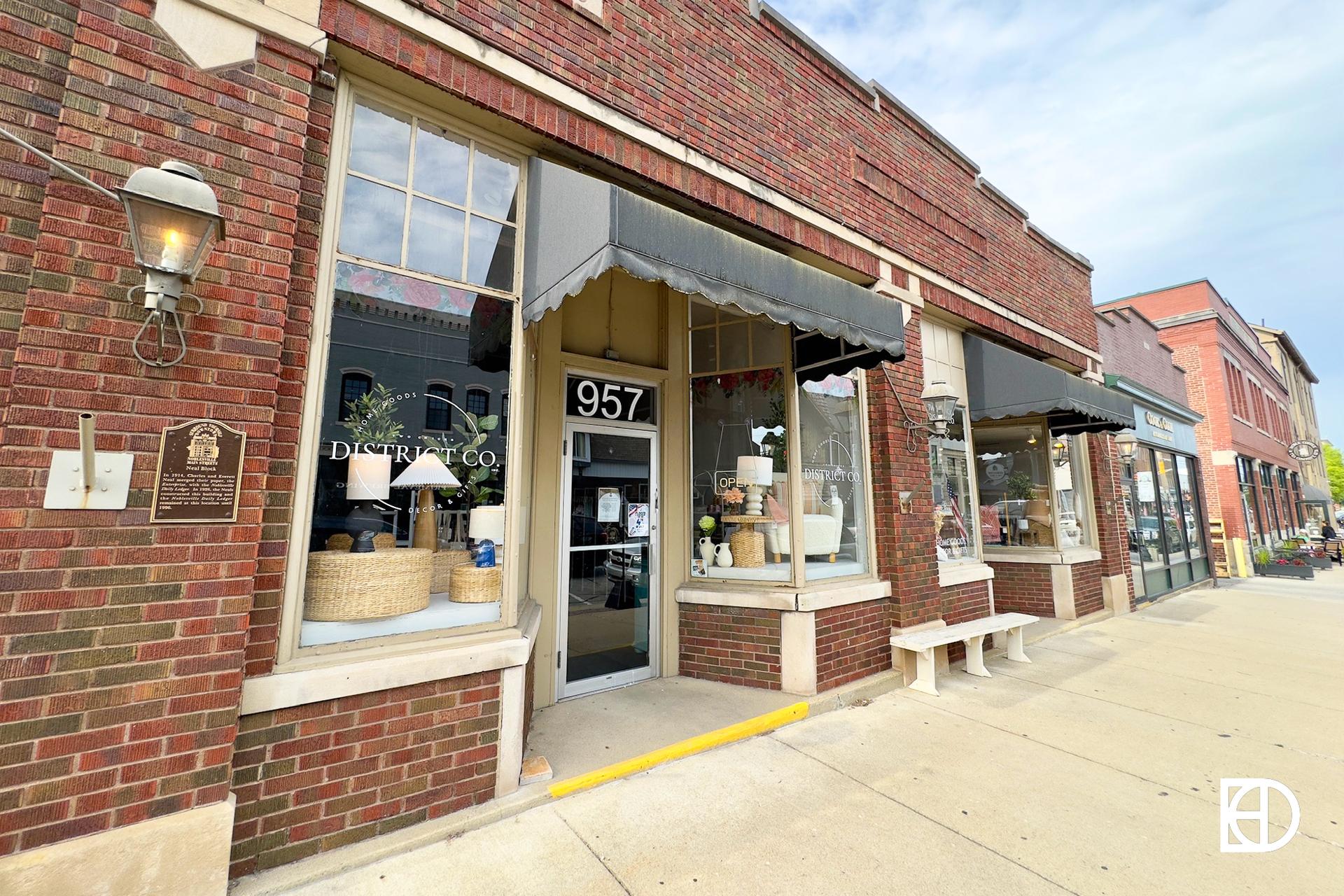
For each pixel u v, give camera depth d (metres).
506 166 3.65
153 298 2.13
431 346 3.27
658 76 4.16
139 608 2.18
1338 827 3.06
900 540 5.61
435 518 3.27
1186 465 13.66
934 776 3.56
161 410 2.28
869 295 4.34
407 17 3.04
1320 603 10.36
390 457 3.10
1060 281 8.99
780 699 4.62
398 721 2.81
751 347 5.49
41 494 2.06
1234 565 15.00
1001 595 8.84
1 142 2.25
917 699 4.99
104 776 2.07
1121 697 5.07
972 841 2.88
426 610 3.09
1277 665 6.16
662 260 2.99
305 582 2.75
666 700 4.61
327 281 2.93
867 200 5.79
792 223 5.03
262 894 2.35
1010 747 3.99
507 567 3.33
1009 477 8.92
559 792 3.22
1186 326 17.06
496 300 3.55
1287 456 23.77
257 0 2.62
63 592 2.06
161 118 2.38
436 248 3.35
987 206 7.58
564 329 4.96
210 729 2.27
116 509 2.17
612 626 5.04
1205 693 5.20
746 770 3.59
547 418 4.71
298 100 2.71
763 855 2.74
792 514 5.11
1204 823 3.08
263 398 2.49
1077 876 2.63
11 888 1.90
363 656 2.78
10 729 1.95
